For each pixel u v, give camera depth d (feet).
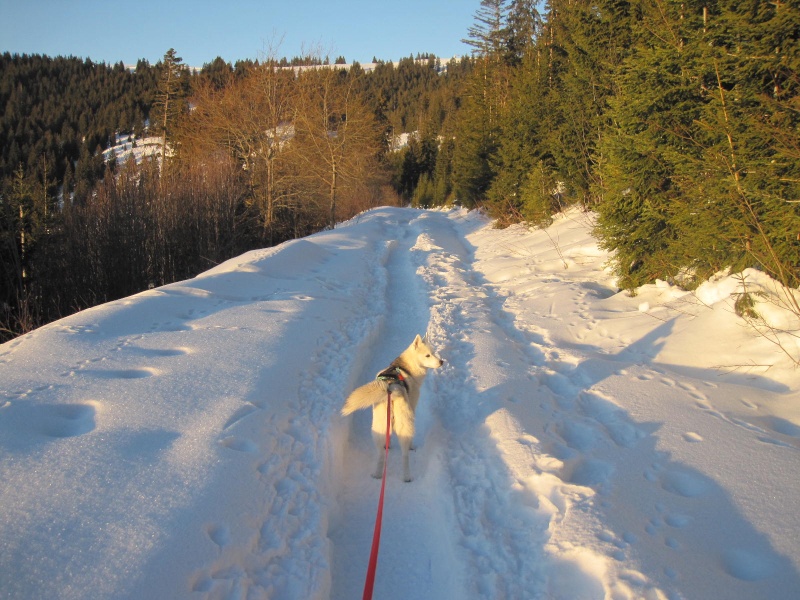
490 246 68.64
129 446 14.17
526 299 37.88
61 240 70.49
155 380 18.58
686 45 28.35
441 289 43.75
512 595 11.43
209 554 10.94
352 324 31.83
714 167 24.98
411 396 18.66
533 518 13.84
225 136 104.58
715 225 25.49
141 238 74.54
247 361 21.57
